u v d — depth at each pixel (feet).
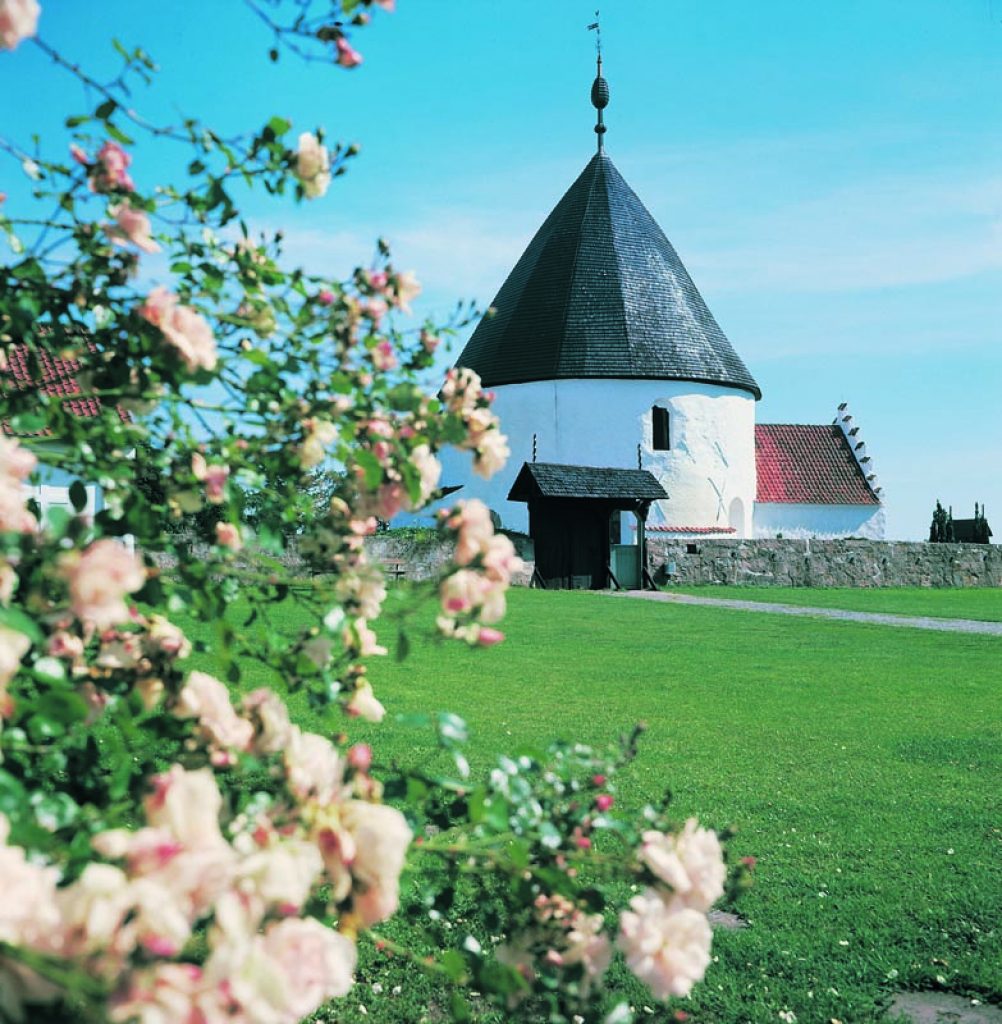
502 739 30.81
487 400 10.71
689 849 7.89
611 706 38.11
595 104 160.56
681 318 147.13
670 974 7.27
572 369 140.97
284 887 5.45
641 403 141.59
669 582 120.37
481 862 9.05
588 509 115.65
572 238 150.20
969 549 130.72
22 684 8.24
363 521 10.28
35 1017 5.00
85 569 6.54
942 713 38.32
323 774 6.98
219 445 10.23
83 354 9.56
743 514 150.20
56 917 4.69
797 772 28.14
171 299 8.66
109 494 8.86
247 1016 4.85
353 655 9.79
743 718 36.42
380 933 16.11
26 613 7.16
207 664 36.52
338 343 10.69
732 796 25.20
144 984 4.73
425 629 9.23
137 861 5.09
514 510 140.97
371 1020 13.97
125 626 8.56
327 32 9.72
